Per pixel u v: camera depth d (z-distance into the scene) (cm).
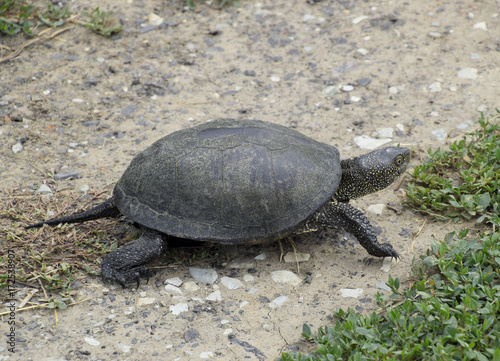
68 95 826
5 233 582
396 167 590
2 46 900
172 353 462
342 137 744
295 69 883
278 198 518
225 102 823
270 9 1014
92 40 929
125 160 717
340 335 454
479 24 934
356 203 646
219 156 527
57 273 533
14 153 721
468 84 820
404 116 775
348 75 862
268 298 521
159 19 984
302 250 581
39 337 475
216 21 989
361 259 566
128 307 508
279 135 555
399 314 457
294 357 441
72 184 675
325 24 973
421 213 622
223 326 491
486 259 511
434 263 511
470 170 630
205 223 517
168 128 771
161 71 881
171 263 563
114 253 530
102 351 463
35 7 963
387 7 996
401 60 881
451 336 432
